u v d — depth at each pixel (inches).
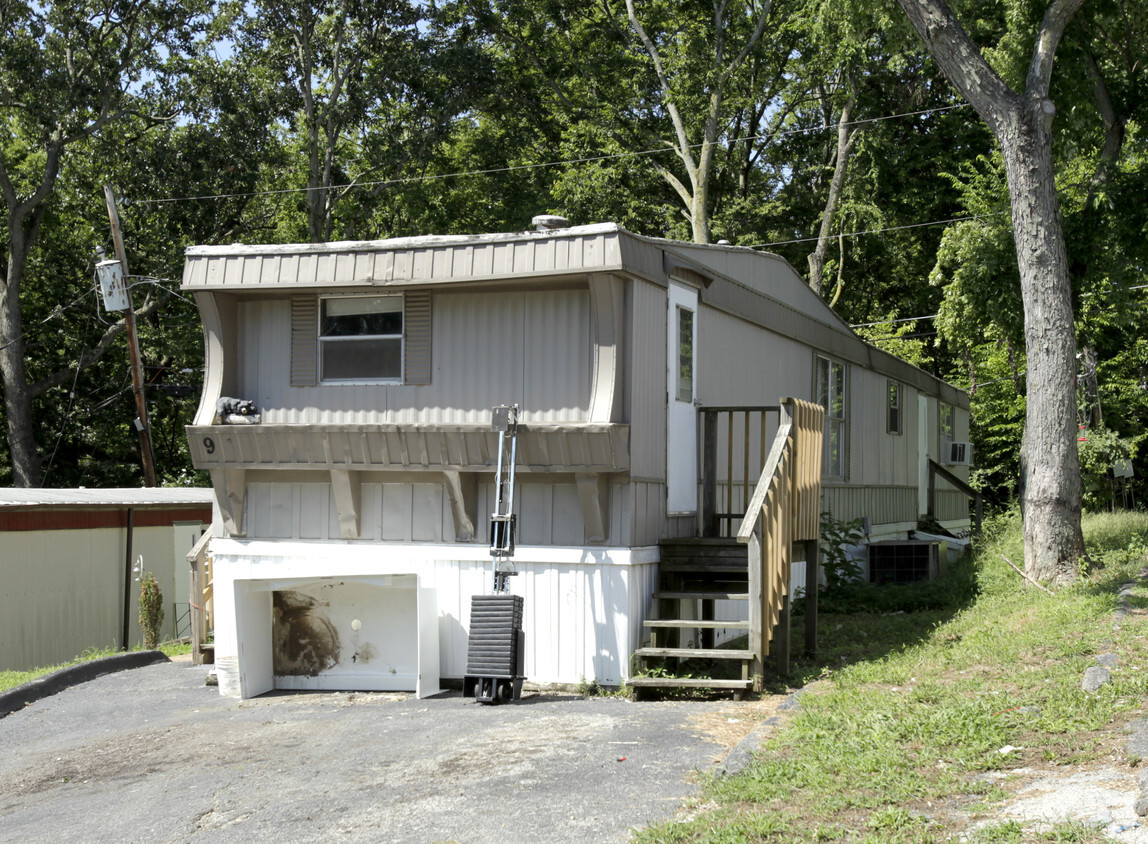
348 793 260.5
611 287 364.2
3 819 267.4
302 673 400.5
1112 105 626.5
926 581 571.2
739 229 1290.6
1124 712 254.1
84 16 1103.6
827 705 299.6
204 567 491.8
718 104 1233.4
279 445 398.0
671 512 409.7
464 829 229.3
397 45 1186.0
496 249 376.2
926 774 231.8
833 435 645.9
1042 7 594.6
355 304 409.7
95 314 1219.9
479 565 388.8
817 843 201.6
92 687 437.7
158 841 239.8
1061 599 426.0
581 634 374.3
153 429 1320.1
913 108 1206.9
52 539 677.9
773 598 370.0
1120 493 1082.1
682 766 263.9
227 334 416.5
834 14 689.0
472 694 364.2
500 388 389.4
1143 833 185.8
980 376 1122.0
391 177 1218.0
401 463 385.1
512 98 1332.4
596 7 1333.7
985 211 896.9
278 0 1176.2
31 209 1138.0
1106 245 636.7
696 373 436.8
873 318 1359.5
